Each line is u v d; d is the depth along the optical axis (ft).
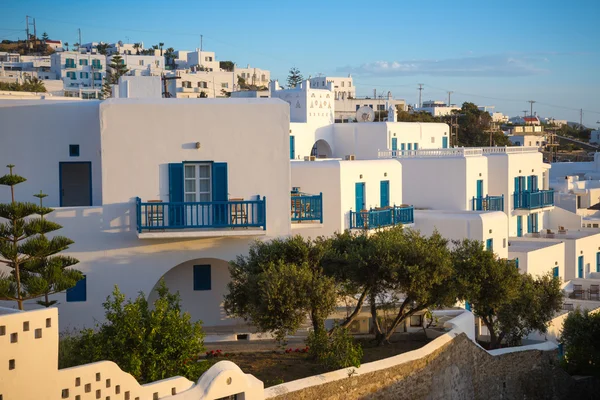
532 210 162.81
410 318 90.27
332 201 111.75
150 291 84.99
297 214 94.99
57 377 50.49
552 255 145.59
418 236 82.23
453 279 83.15
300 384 66.39
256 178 87.86
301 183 112.57
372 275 77.82
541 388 96.84
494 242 127.85
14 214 66.85
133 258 84.58
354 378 70.95
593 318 107.96
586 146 461.78
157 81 106.93
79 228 83.15
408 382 76.48
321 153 183.83
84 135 90.02
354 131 179.01
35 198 89.56
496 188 157.58
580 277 157.79
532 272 137.28
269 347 81.56
